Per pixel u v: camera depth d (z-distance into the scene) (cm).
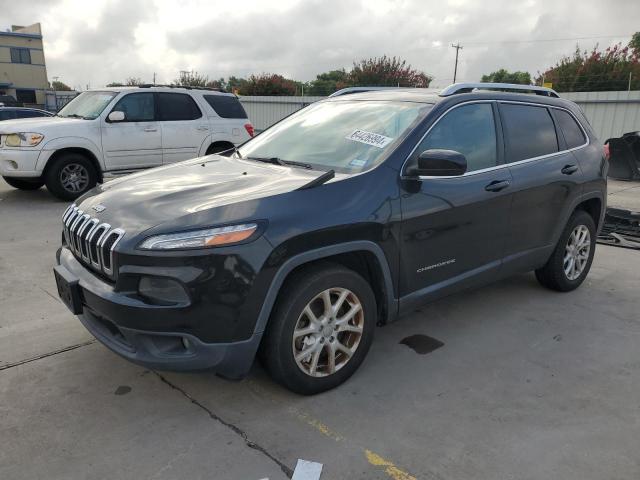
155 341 271
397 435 279
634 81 2706
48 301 445
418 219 333
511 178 393
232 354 273
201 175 348
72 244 316
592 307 457
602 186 489
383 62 3038
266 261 270
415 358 362
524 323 421
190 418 291
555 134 449
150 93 935
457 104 372
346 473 250
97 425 283
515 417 297
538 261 444
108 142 886
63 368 338
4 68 5931
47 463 254
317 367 311
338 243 296
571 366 355
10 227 696
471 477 249
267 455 262
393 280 331
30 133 820
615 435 282
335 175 322
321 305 306
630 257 614
